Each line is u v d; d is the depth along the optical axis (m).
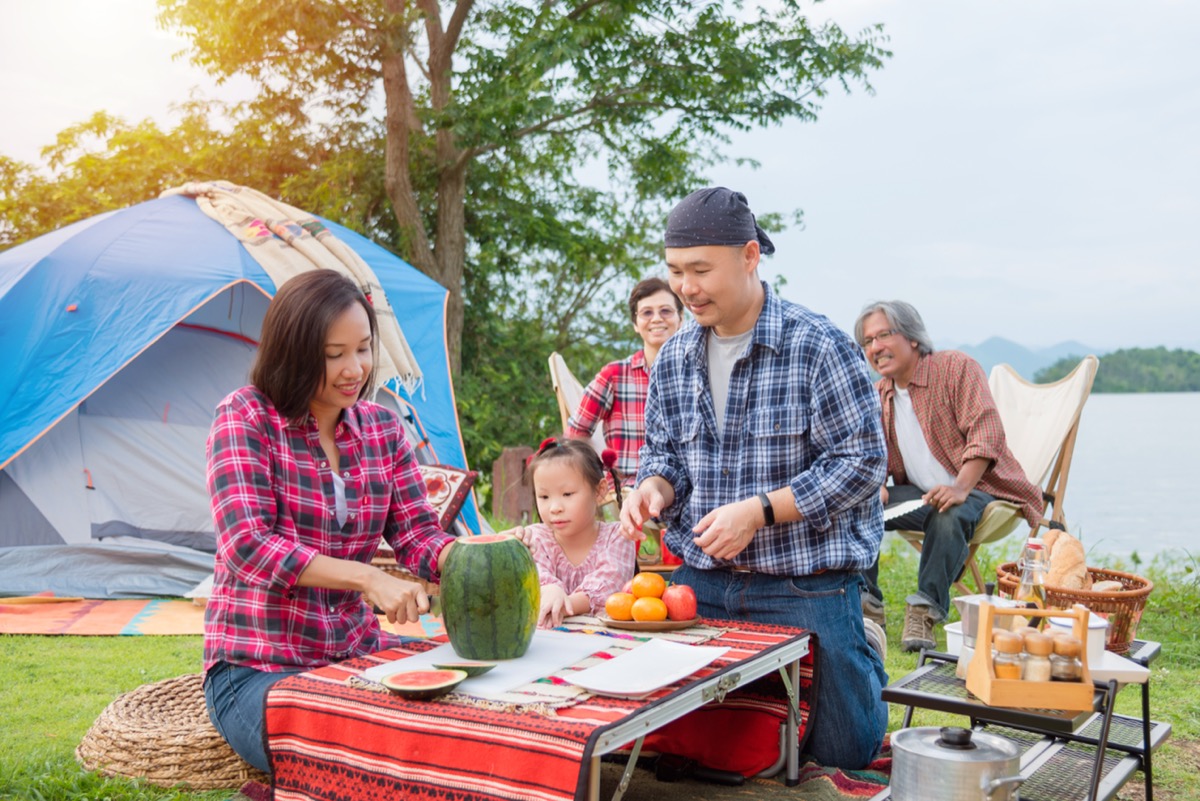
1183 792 2.82
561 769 1.84
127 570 5.61
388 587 2.43
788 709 2.74
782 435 2.93
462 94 11.64
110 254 5.90
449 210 12.34
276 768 2.23
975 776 1.94
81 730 3.27
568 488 3.21
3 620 4.85
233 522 2.46
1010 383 5.27
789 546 2.89
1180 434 38.06
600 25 11.32
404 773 2.03
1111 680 2.16
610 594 3.02
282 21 10.98
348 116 12.73
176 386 6.05
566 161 14.30
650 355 4.84
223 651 2.56
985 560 6.70
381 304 6.25
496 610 2.35
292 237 6.14
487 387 13.18
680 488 3.10
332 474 2.65
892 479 5.01
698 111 12.67
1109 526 11.48
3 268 6.03
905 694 2.20
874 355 4.82
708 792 2.73
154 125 14.59
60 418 5.40
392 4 11.68
